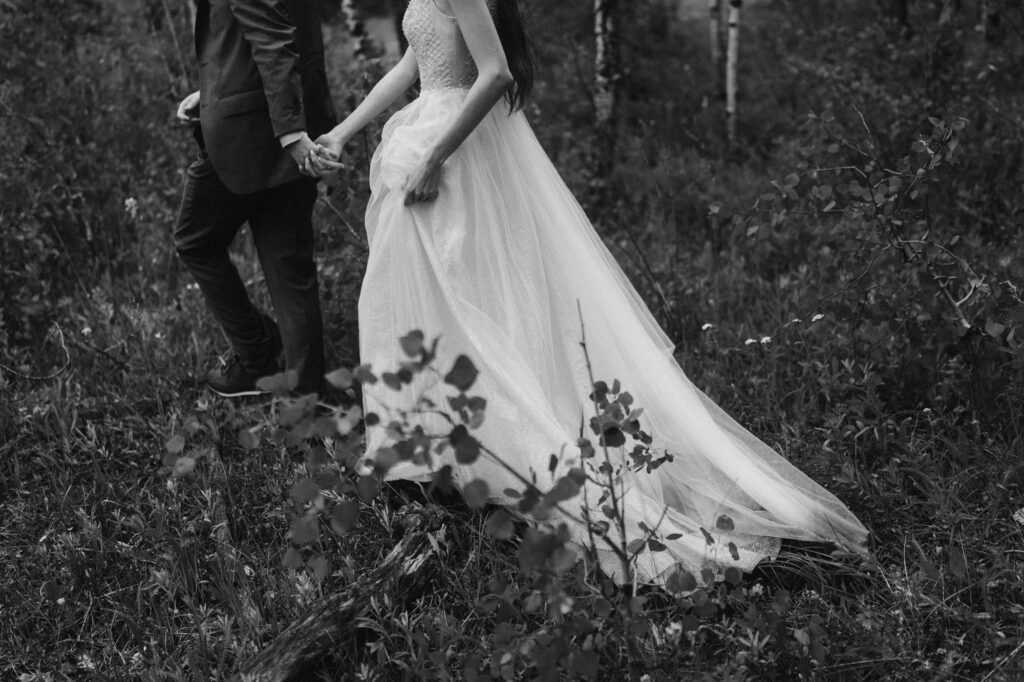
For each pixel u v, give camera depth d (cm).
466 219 276
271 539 285
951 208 454
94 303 417
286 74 297
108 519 290
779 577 258
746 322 409
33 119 475
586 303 288
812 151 348
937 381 329
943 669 216
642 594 252
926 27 574
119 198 488
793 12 850
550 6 852
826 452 305
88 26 608
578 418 286
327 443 302
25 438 338
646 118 710
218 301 346
